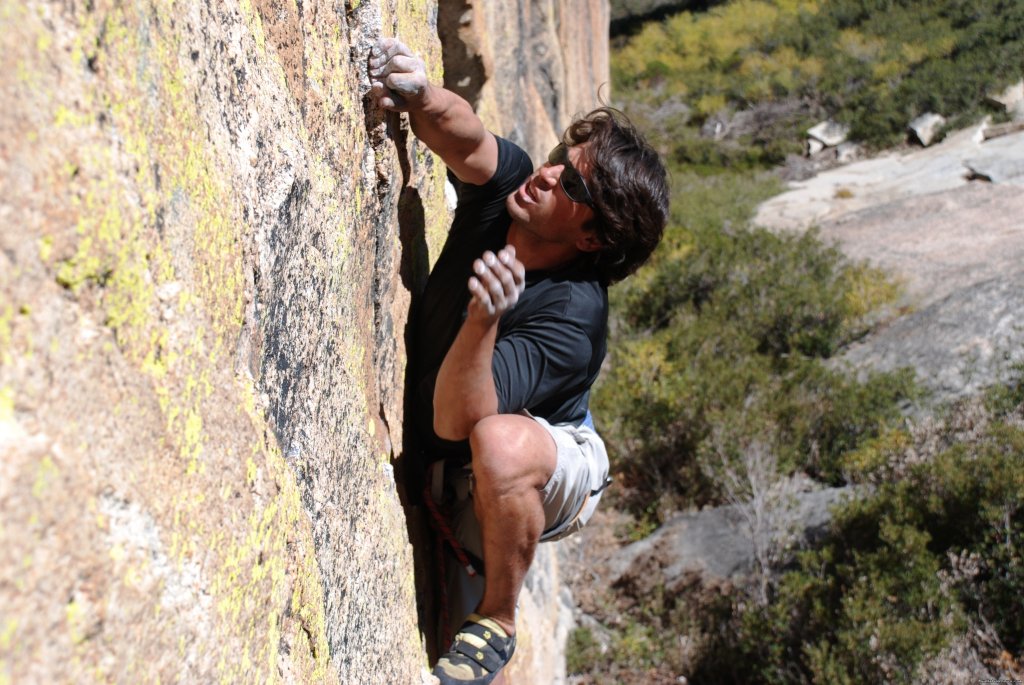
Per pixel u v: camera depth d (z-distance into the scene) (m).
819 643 5.62
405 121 1.93
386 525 1.69
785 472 7.61
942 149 16.89
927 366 8.65
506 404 1.75
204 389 0.93
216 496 0.91
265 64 1.22
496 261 1.50
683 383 8.37
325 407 1.40
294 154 1.24
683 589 6.71
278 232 1.19
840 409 7.95
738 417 7.79
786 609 5.99
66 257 0.71
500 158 1.96
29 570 0.63
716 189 16.97
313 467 1.32
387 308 1.92
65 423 0.69
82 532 0.69
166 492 0.82
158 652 0.77
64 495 0.67
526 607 4.39
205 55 1.04
